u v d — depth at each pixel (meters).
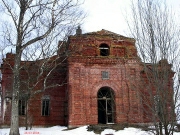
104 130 21.84
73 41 26.08
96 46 27.00
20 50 17.19
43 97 29.17
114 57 26.25
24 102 28.64
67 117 26.80
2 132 22.19
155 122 9.32
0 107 31.03
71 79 25.25
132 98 25.23
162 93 9.07
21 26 17.38
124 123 23.64
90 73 25.83
